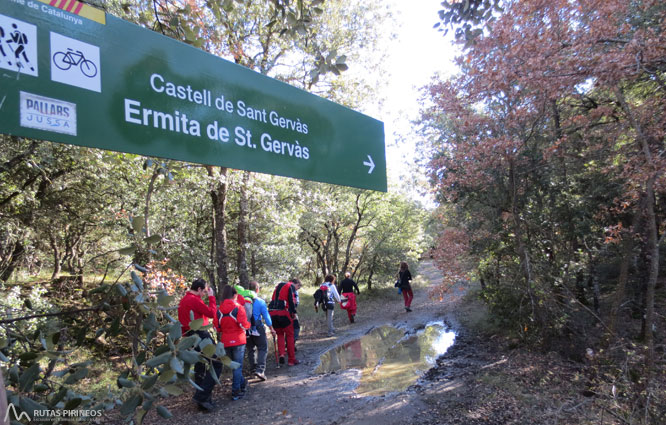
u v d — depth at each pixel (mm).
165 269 7645
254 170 1495
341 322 11570
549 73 4551
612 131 5566
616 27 4574
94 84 1089
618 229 5379
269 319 6434
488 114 6535
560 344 6219
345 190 16453
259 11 8508
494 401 4602
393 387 5555
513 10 5074
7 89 938
